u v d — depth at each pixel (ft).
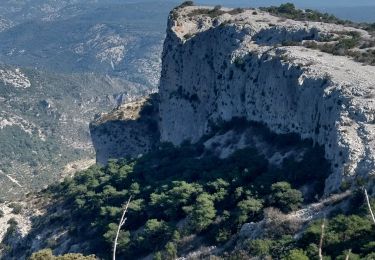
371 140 177.99
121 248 216.33
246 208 188.03
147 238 211.20
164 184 246.47
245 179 217.36
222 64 304.50
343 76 217.97
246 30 297.74
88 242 244.22
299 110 228.63
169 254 192.34
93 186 300.40
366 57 243.81
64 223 285.02
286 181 197.47
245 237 175.32
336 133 188.34
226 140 275.59
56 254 255.29
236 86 284.20
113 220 242.78
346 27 294.66
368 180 160.56
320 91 216.13
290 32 286.66
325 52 257.75
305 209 173.47
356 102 194.39
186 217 213.25
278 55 256.93
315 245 139.33
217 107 304.50
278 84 246.47
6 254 303.89
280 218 171.53
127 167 295.69
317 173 192.85
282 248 149.38
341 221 144.05
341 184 168.76
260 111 261.85
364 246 130.93
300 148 221.25
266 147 242.99
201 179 233.76
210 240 191.42
